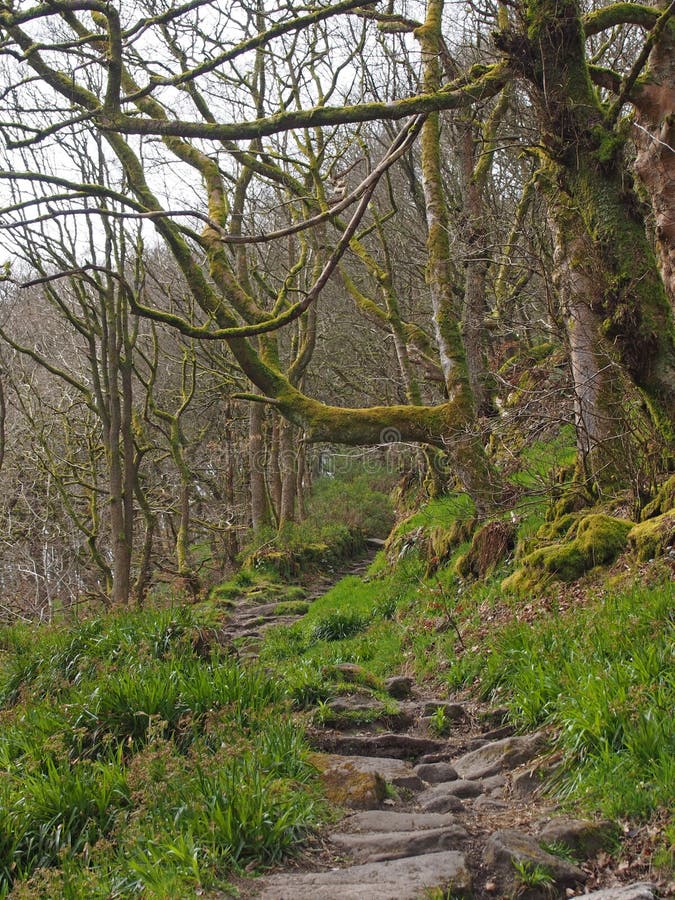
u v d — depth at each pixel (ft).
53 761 17.63
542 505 35.35
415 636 31.76
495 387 47.52
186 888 12.39
